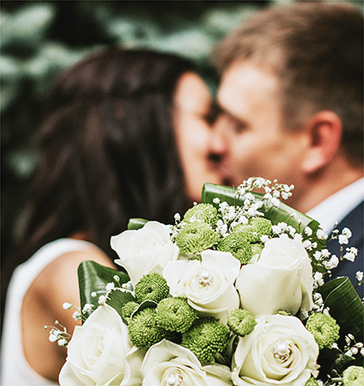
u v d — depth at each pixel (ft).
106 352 1.90
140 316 1.89
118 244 2.22
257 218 2.18
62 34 11.63
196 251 1.99
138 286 1.97
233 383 1.82
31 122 10.87
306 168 4.68
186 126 5.13
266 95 4.77
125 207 4.65
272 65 4.79
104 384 1.89
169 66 5.10
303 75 4.61
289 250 1.88
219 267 1.87
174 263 1.95
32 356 4.09
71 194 4.65
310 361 1.79
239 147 4.97
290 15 4.91
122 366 1.90
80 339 2.01
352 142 4.54
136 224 2.55
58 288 4.12
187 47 10.34
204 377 1.74
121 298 2.09
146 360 1.84
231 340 1.86
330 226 3.01
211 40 10.78
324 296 2.16
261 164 4.93
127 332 1.92
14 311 4.18
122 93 4.82
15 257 4.61
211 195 2.42
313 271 2.20
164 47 10.42
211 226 2.20
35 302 4.15
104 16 11.48
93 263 2.47
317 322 1.88
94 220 4.55
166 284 1.96
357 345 1.94
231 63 5.25
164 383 1.81
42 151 4.94
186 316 1.79
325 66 4.58
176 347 1.81
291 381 1.77
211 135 5.19
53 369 4.08
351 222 2.98
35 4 11.73
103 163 4.61
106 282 2.38
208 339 1.78
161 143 4.83
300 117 4.61
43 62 10.59
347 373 1.81
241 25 5.50
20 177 10.78
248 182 2.34
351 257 2.10
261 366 1.77
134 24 11.46
